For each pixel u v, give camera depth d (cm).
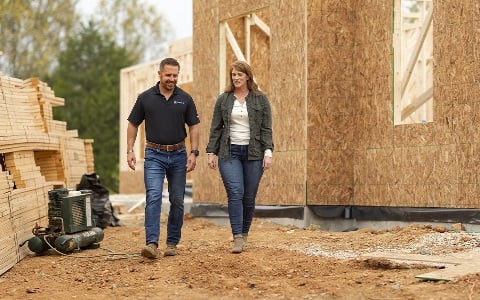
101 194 1688
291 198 1498
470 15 1235
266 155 1086
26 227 1264
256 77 1788
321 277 886
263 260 1009
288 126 1509
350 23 1473
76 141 1778
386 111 1398
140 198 2453
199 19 1794
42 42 4728
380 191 1403
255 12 1630
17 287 945
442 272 837
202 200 1777
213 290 852
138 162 2838
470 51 1237
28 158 1430
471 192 1237
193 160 1105
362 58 1452
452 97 1269
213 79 1741
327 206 1462
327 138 1466
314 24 1467
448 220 1269
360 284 827
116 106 4591
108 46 4959
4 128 1388
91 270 1045
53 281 982
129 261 1089
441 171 1288
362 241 1180
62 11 4897
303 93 1470
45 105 1642
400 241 1145
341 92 1470
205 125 1767
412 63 1462
